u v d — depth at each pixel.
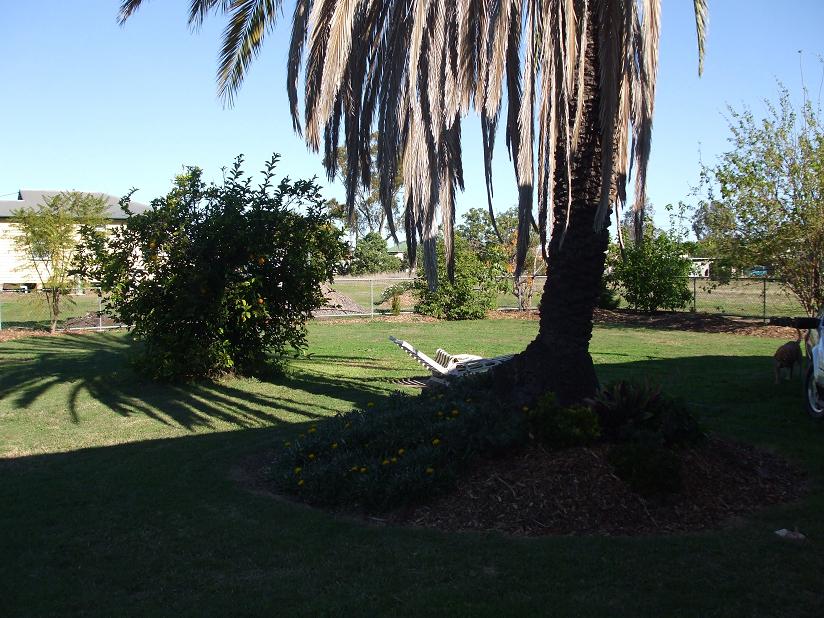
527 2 6.81
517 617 4.01
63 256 22.36
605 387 6.81
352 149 8.34
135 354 14.66
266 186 13.55
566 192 6.94
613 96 6.46
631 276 27.59
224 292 12.90
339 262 14.51
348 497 6.06
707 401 10.52
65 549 5.21
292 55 8.07
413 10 7.15
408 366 15.45
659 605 4.12
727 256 21.86
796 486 6.43
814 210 19.81
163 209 13.00
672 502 5.68
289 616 4.09
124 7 8.81
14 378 13.78
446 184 7.49
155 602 4.31
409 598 4.27
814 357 9.30
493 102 6.96
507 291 29.50
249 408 10.76
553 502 5.63
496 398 7.26
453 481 6.00
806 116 20.34
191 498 6.40
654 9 6.85
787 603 4.13
